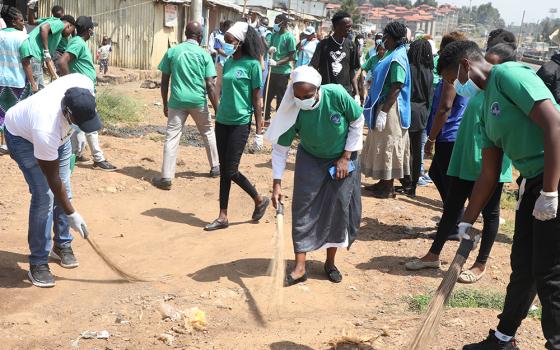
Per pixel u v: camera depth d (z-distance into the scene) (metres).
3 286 5.03
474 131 5.36
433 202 8.35
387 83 7.60
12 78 8.69
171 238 6.51
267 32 16.55
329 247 5.32
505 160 5.34
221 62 13.48
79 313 4.68
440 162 6.63
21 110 4.75
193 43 7.99
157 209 7.43
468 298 5.11
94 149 8.59
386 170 7.85
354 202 5.26
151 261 5.82
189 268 5.67
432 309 3.63
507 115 3.50
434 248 5.75
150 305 4.80
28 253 5.75
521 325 4.47
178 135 8.10
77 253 5.90
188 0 23.47
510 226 7.41
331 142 4.96
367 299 5.13
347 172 5.05
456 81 4.15
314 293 5.17
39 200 4.96
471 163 5.36
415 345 3.57
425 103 8.02
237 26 6.48
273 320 4.65
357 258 6.07
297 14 47.53
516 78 3.41
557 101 5.18
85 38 8.22
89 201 7.42
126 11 22.42
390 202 8.03
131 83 19.92
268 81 12.12
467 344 4.05
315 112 4.81
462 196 5.58
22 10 20.67
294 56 12.19
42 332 4.37
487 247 5.55
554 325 3.52
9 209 6.89
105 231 6.59
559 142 3.29
